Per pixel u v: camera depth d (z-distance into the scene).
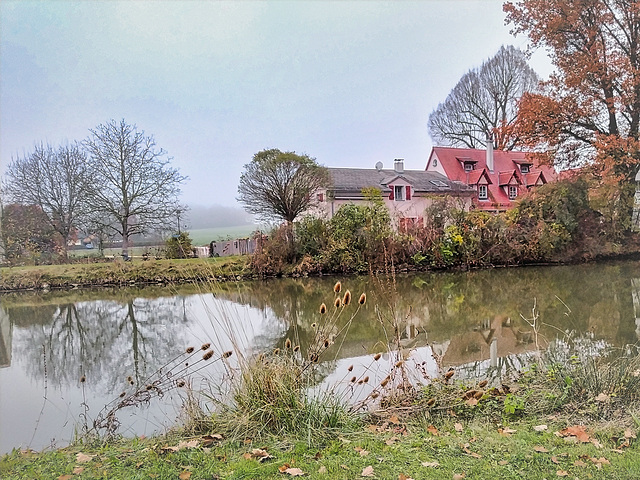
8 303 14.84
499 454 3.08
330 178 23.81
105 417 4.41
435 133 41.31
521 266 20.11
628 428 3.41
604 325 8.12
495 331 8.25
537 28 23.33
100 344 8.88
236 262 18.97
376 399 4.44
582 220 21.28
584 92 22.45
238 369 4.23
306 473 2.88
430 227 19.77
